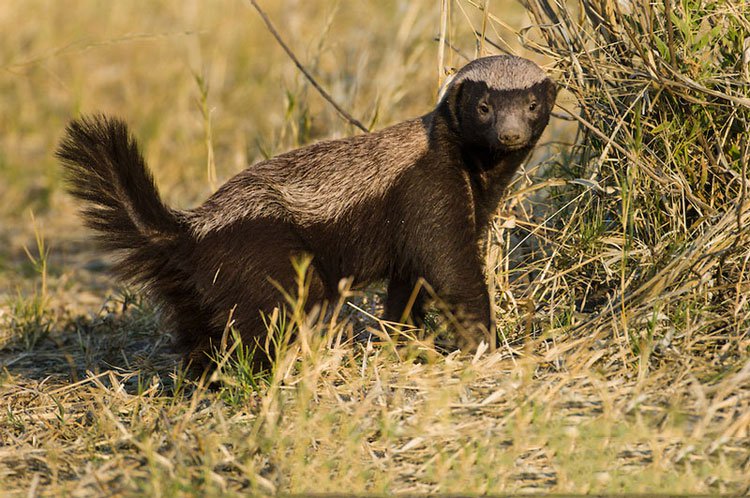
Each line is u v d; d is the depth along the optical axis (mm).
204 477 8453
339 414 9531
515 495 8078
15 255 18656
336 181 11250
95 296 15844
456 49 13062
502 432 8984
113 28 28156
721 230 10828
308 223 11117
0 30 27859
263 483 8336
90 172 10914
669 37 11125
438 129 11219
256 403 10078
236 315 10930
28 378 12039
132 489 8438
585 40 12328
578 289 11930
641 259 11312
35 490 8570
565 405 9328
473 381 10055
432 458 8664
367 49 20328
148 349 12930
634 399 9125
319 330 10883
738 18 11242
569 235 11945
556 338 10773
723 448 8445
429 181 11141
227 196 11117
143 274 11219
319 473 8555
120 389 10875
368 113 17078
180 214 11234
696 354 10195
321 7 25500
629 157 11156
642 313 10461
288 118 15688
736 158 11398
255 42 26344
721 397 8992
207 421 9844
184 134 22891
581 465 8328
